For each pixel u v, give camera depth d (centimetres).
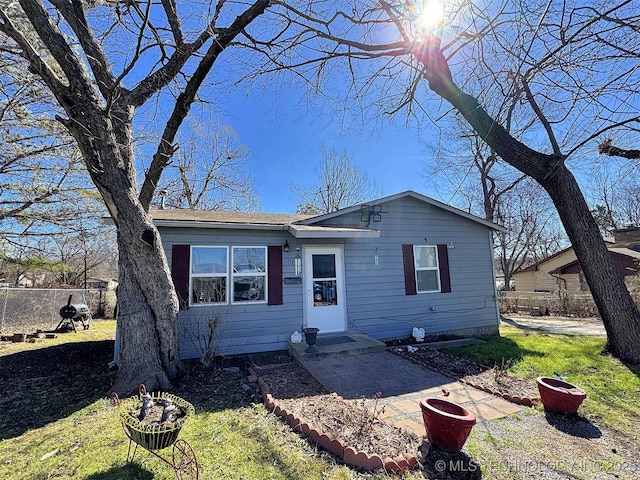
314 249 823
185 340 685
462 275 978
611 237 2100
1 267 1173
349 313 837
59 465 293
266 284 764
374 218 894
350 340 745
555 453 323
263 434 349
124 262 506
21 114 877
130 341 486
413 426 366
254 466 290
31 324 1233
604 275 638
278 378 538
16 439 350
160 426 266
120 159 511
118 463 293
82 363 663
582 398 401
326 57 646
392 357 659
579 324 1215
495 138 663
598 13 325
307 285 802
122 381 472
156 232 518
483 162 1708
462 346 789
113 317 1684
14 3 610
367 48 641
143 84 571
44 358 707
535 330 1062
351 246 862
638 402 449
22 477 277
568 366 597
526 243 2709
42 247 1205
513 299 1764
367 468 284
